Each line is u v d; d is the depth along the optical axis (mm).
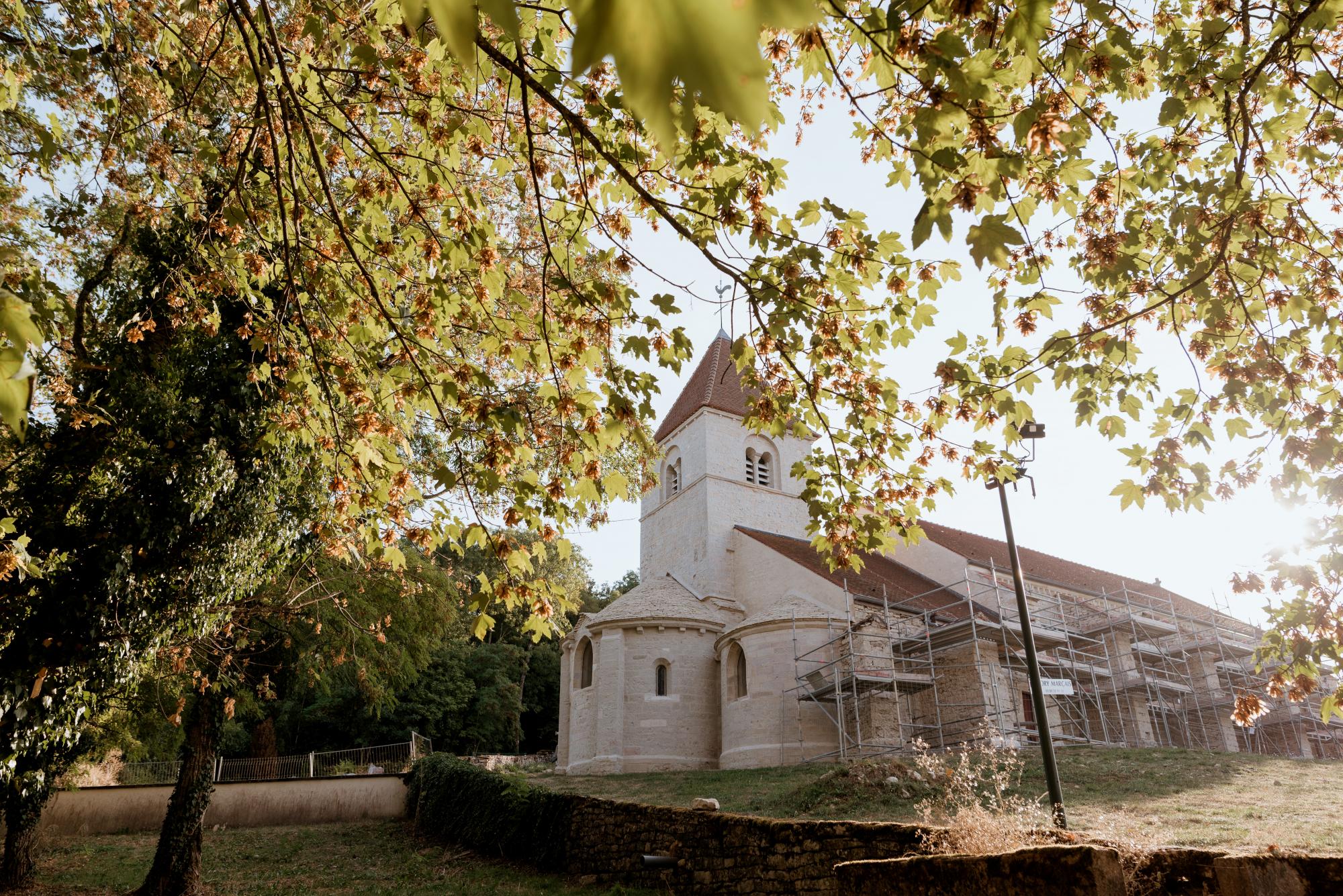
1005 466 7285
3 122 9547
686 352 6469
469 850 18891
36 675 9633
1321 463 6191
